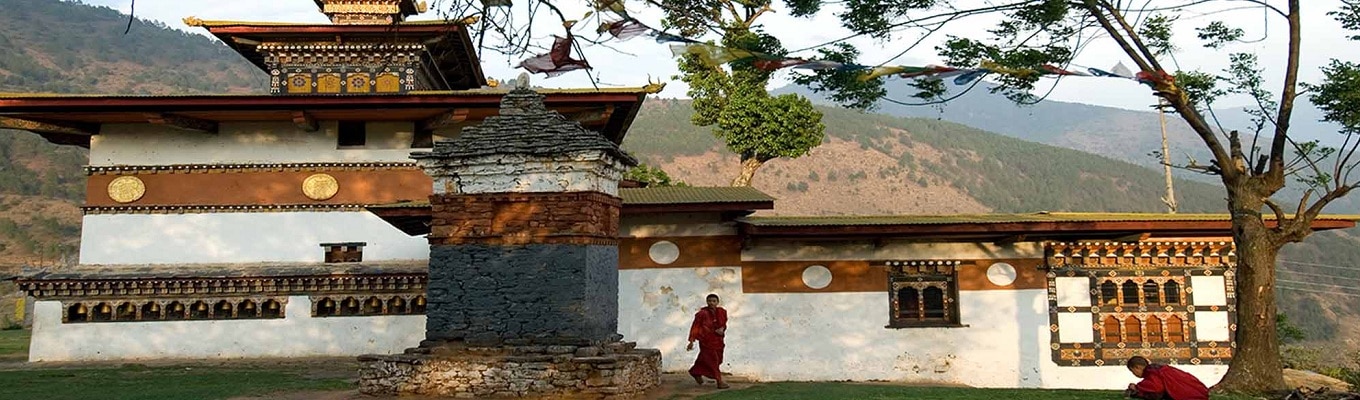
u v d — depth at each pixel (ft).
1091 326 67.72
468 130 44.21
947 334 67.36
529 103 44.55
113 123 77.10
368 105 72.84
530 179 42.98
